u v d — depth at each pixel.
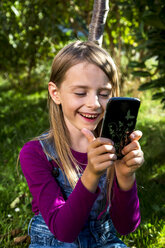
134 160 1.19
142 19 2.85
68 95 1.34
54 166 1.47
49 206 1.32
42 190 1.37
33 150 1.47
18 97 5.72
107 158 1.13
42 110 4.94
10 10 4.09
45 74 5.39
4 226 2.22
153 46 3.01
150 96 5.54
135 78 5.12
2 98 5.70
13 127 4.03
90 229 1.46
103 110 1.34
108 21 5.09
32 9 4.12
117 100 1.13
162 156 3.24
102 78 1.32
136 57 6.00
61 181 1.46
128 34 5.17
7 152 3.33
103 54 1.36
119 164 1.25
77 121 1.35
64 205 1.24
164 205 2.46
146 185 2.72
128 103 1.14
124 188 1.33
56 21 4.80
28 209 2.40
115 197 1.39
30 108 5.00
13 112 4.78
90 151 1.15
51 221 1.27
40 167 1.43
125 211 1.38
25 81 6.04
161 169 3.04
